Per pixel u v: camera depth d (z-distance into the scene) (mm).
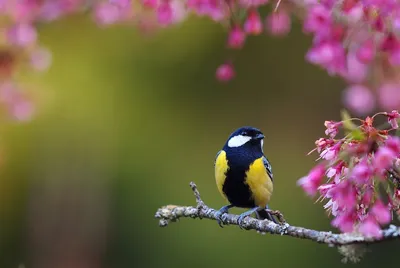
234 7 6125
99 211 16484
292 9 6066
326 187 4145
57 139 15602
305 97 16953
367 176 3965
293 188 16312
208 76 16422
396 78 5262
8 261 16953
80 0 8484
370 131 4121
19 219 16766
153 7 6387
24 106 9664
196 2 6215
